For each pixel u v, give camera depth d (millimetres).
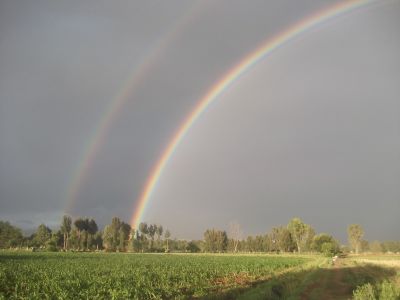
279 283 34969
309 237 152000
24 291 31969
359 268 59719
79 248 169375
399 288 29859
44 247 154625
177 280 38531
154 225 186125
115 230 176250
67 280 35844
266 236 177125
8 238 172875
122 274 40812
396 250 180375
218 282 38781
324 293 30938
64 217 177375
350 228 152875
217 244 176250
